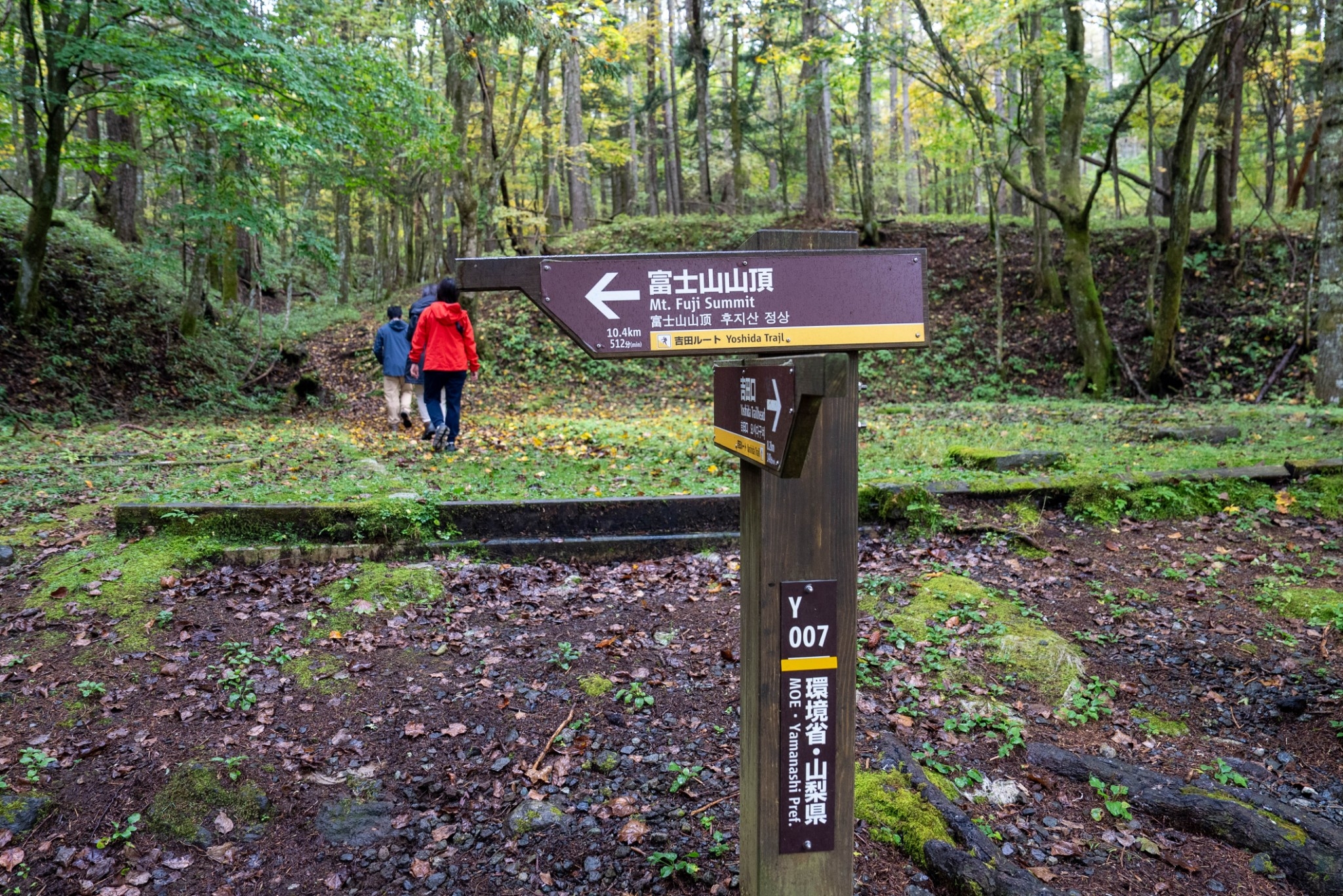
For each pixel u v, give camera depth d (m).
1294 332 12.70
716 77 28.62
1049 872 2.93
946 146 16.77
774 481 1.94
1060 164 13.48
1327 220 9.84
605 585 5.05
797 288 1.93
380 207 25.23
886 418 10.23
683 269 1.90
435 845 3.12
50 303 11.82
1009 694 3.97
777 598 1.98
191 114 10.40
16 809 3.16
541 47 12.95
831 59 13.20
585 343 1.88
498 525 5.46
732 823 3.14
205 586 4.68
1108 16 11.17
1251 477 6.25
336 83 10.73
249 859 3.10
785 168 22.38
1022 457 6.80
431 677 4.05
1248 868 2.94
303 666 4.07
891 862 2.98
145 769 3.40
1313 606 4.61
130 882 2.99
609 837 3.11
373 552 5.20
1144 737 3.71
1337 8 9.30
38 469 6.50
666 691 3.96
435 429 8.13
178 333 13.23
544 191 20.97
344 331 17.53
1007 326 15.59
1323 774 3.44
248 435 8.79
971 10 12.03
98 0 10.10
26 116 11.38
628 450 7.81
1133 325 14.45
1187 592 4.89
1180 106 16.05
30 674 3.87
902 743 3.58
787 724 2.03
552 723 3.74
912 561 5.36
